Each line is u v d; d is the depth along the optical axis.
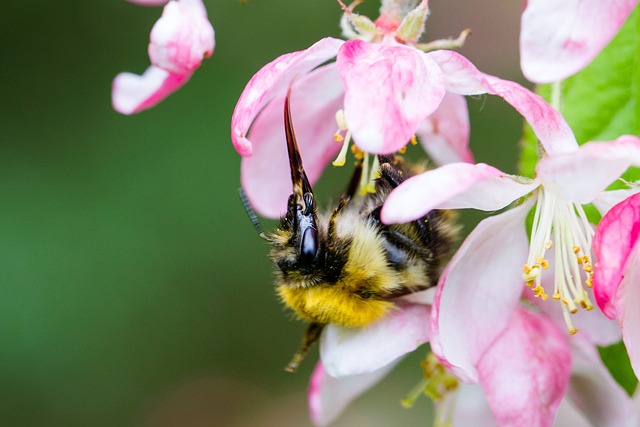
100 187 0.39
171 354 0.40
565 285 0.21
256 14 0.39
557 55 0.20
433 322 0.20
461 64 0.20
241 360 0.42
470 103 0.25
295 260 0.21
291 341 0.43
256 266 0.39
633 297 0.20
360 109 0.20
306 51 0.20
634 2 0.20
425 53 0.20
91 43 0.40
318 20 0.40
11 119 0.40
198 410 0.42
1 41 0.40
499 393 0.21
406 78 0.20
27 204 0.38
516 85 0.20
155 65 0.22
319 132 0.22
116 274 0.38
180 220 0.39
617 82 0.22
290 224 0.21
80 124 0.40
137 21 0.40
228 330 0.41
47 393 0.39
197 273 0.39
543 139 0.20
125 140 0.39
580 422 0.27
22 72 0.40
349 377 0.23
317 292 0.21
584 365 0.22
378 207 0.22
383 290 0.21
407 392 0.44
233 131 0.20
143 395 0.40
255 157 0.22
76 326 0.38
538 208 0.21
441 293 0.21
